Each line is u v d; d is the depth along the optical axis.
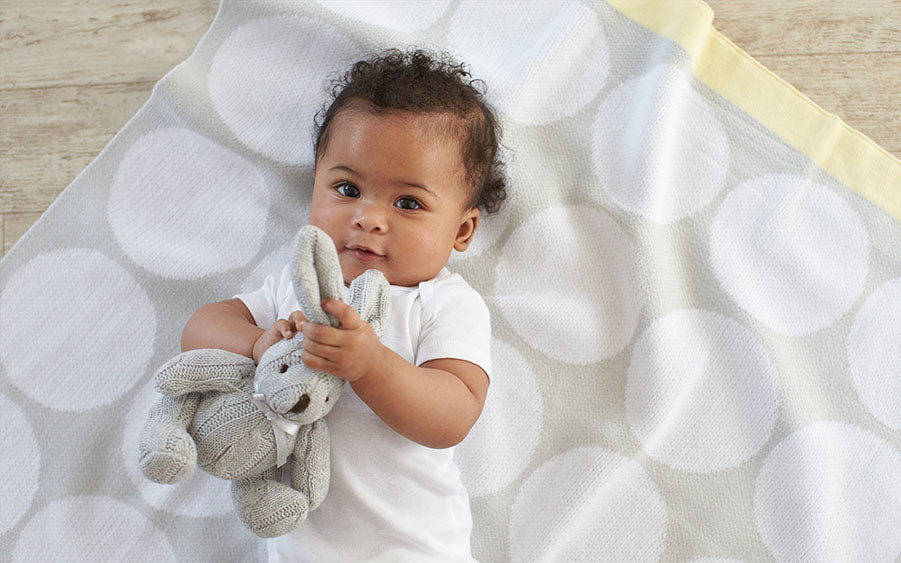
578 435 1.15
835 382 1.18
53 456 1.12
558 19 1.22
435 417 0.89
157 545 1.11
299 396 0.77
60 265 1.15
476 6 1.23
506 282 1.18
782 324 1.18
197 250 1.18
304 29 1.20
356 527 0.93
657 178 1.17
